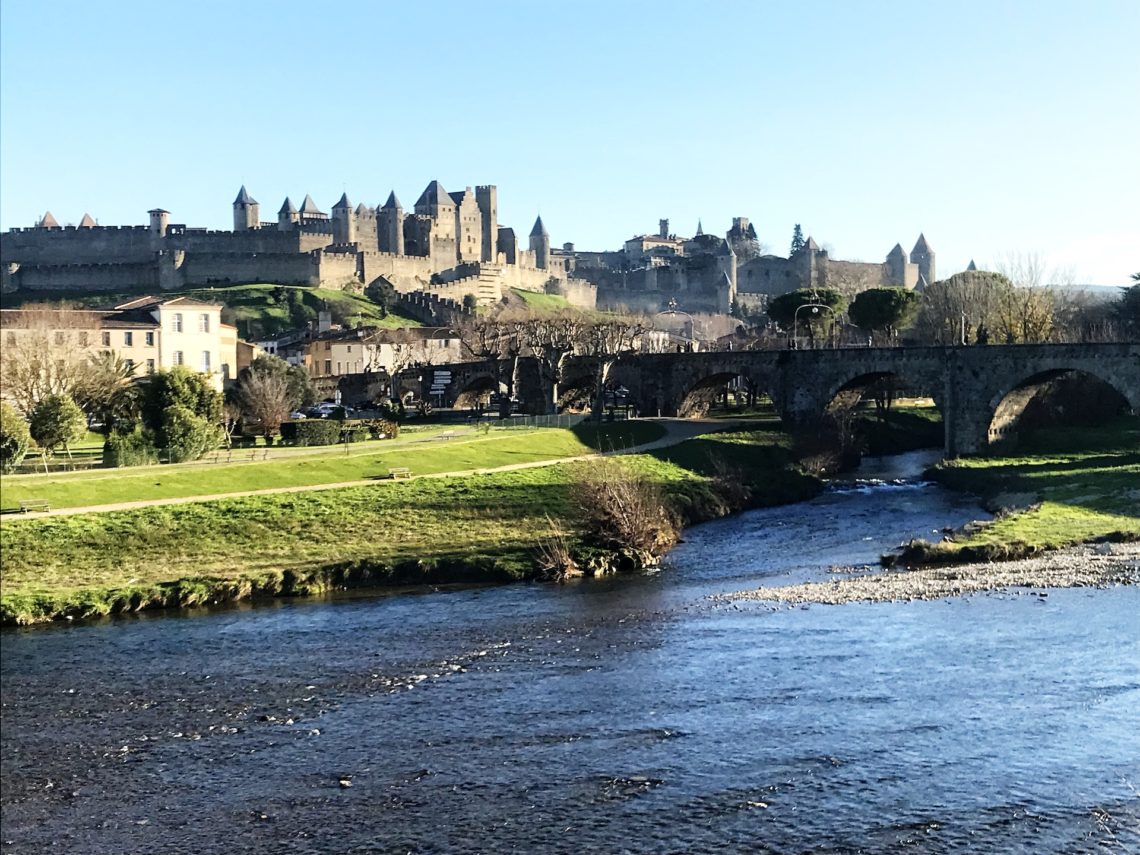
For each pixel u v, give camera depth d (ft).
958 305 604.49
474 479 334.85
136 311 576.20
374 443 418.31
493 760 136.67
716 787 125.18
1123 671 155.63
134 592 228.02
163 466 337.11
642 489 280.51
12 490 289.33
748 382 612.29
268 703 163.94
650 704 152.76
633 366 552.00
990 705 144.87
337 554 258.16
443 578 243.19
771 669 164.25
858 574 227.40
